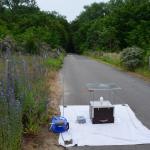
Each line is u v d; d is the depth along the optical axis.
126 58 21.08
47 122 7.45
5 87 5.62
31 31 43.78
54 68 20.34
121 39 52.19
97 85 8.26
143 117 8.27
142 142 6.37
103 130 7.06
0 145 4.91
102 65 27.88
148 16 50.41
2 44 16.73
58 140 6.41
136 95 11.42
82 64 29.34
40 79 8.45
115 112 8.58
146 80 15.86
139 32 44.94
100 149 6.01
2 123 4.95
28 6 82.75
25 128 6.55
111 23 55.03
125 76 17.77
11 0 80.12
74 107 9.16
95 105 7.49
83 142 6.34
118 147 6.12
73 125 7.38
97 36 68.19
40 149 5.94
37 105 6.93
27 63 8.86
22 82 7.12
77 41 88.62
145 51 22.06
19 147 5.53
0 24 48.22
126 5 54.56
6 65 6.47
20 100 6.29
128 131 7.01
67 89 12.73
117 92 12.02
